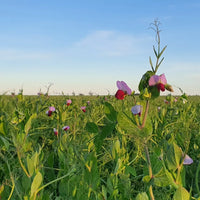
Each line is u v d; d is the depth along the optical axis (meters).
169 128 0.81
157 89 0.26
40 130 0.80
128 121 0.27
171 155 0.28
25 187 0.31
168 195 0.39
